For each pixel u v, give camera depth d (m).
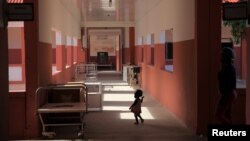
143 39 18.30
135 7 21.38
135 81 19.59
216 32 7.93
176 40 10.23
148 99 14.20
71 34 17.38
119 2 18.55
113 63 35.12
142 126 9.18
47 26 9.18
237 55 11.34
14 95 7.78
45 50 8.82
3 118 5.33
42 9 8.45
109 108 11.96
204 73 7.97
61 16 12.83
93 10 21.34
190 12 8.53
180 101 9.71
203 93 7.99
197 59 7.95
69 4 15.93
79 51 23.59
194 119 8.27
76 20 20.72
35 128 7.87
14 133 7.86
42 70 8.36
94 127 9.08
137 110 9.51
